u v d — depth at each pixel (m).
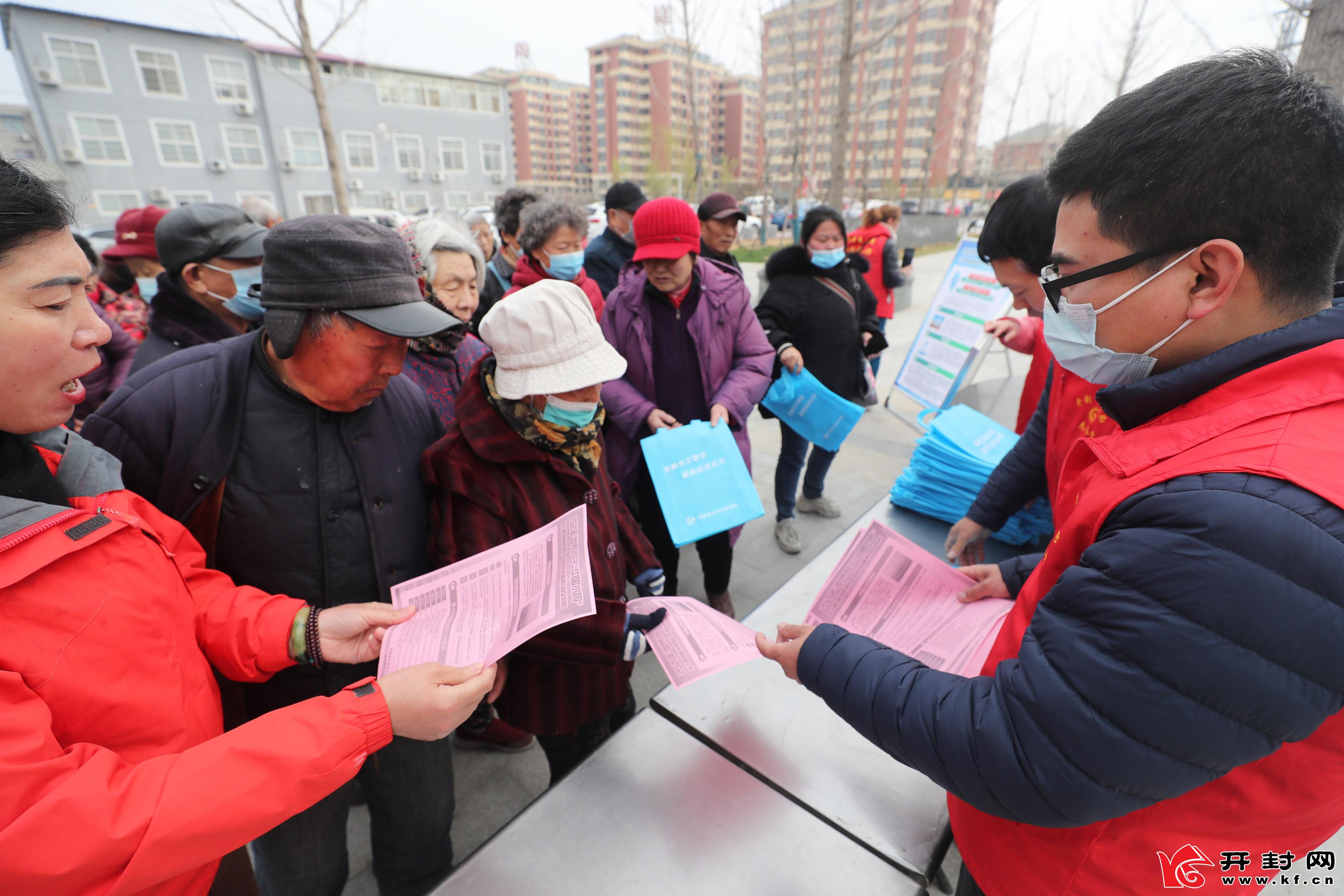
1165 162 0.54
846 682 0.72
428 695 0.73
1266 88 0.51
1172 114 0.54
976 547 1.51
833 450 2.64
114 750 0.66
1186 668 0.47
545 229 2.57
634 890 0.82
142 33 23.66
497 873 0.84
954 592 1.05
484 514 1.17
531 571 0.96
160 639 0.71
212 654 0.93
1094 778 0.52
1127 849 0.62
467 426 1.15
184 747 0.72
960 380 4.03
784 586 1.43
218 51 25.38
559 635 1.15
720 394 2.29
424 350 1.79
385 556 1.14
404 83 31.28
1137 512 0.53
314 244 0.90
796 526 3.38
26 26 21.66
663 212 2.08
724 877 0.83
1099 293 0.62
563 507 1.22
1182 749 0.49
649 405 2.22
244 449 1.02
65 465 0.73
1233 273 0.55
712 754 1.02
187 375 1.01
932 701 0.64
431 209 29.05
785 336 2.83
